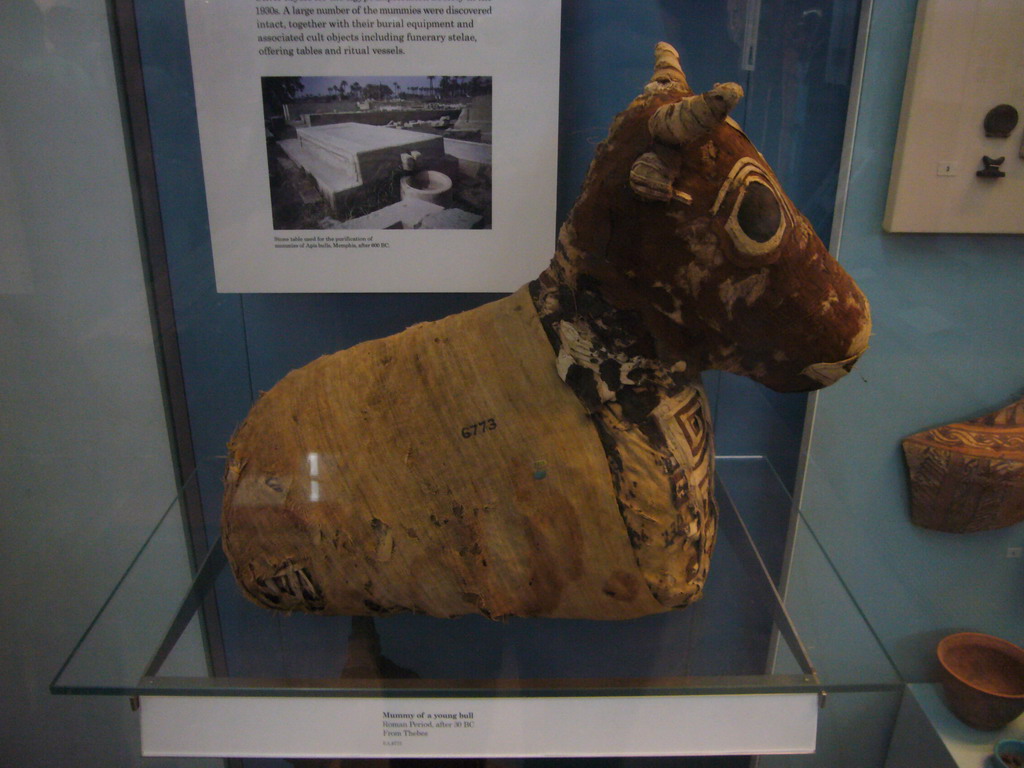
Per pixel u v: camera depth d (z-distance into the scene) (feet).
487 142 2.97
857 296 2.42
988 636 3.65
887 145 3.12
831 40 3.04
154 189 3.16
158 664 2.96
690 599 2.64
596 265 2.42
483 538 2.57
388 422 2.67
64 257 3.19
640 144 2.26
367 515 2.63
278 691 2.81
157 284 3.30
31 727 3.84
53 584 3.63
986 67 2.89
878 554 3.77
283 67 2.85
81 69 2.97
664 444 2.48
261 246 3.10
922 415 3.54
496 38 2.83
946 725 3.61
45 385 3.36
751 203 2.19
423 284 3.18
